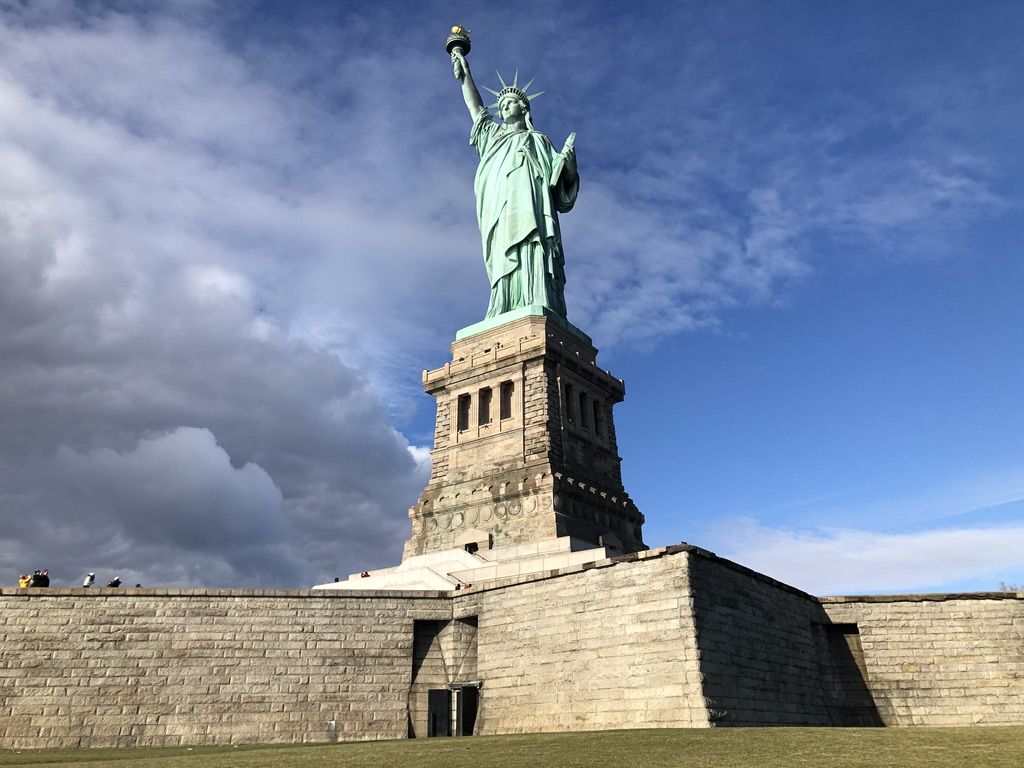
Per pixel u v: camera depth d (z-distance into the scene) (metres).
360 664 51.25
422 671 52.19
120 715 48.16
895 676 53.34
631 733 35.38
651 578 44.31
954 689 52.69
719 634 43.41
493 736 39.72
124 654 49.53
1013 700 51.91
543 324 96.06
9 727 47.28
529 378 92.94
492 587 51.91
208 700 49.09
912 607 55.03
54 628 49.66
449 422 97.19
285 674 50.25
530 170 107.94
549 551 75.06
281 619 51.41
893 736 31.22
